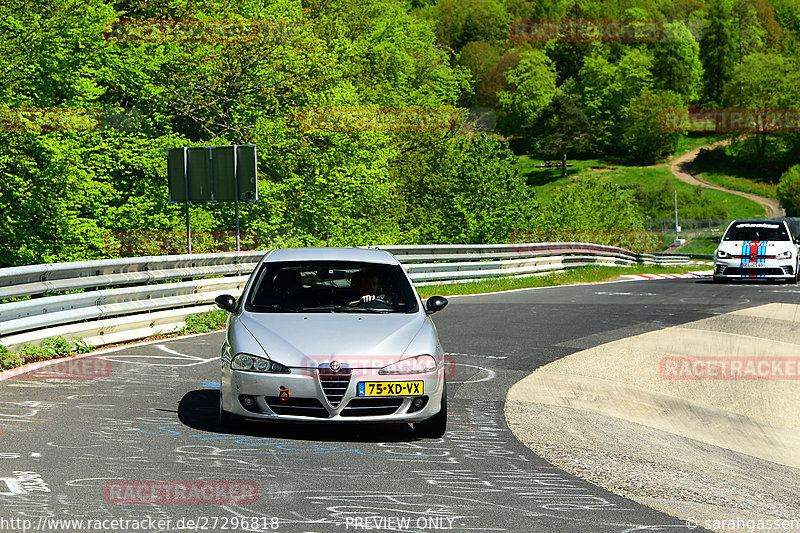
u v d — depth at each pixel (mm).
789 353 35375
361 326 19531
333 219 108625
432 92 172750
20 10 66938
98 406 21375
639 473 17547
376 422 18500
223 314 39219
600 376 29344
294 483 15000
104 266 32938
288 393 18125
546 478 16406
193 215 79938
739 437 23562
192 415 20719
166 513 12969
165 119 82500
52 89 68312
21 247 68688
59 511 12875
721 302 53188
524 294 59906
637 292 61594
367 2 155000
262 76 93000
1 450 16625
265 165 99625
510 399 24828
